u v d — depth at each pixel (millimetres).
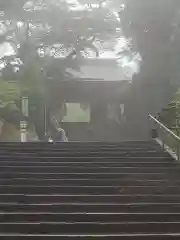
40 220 5844
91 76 24141
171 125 10844
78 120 25297
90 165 8672
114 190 7176
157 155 9531
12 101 20953
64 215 5855
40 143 10891
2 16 21625
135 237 5230
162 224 5598
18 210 6203
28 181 7551
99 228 5555
